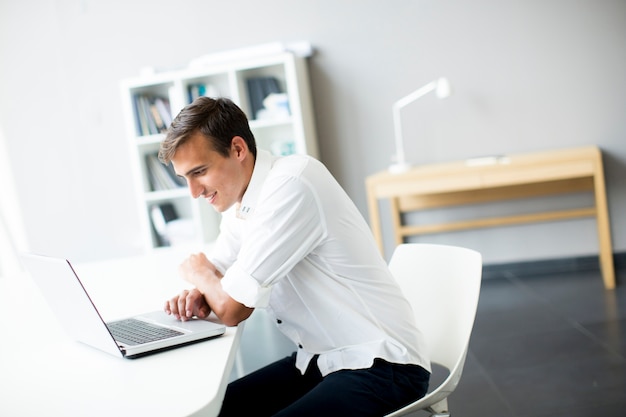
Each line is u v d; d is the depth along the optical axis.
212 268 1.61
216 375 1.10
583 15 4.27
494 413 2.48
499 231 4.55
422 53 4.42
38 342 1.47
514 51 4.35
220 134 1.41
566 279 4.19
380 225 4.41
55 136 4.78
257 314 2.87
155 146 4.57
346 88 4.52
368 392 1.36
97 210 4.82
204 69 4.23
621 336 3.06
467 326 1.45
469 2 4.34
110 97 4.71
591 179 4.36
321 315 1.49
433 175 3.95
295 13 4.49
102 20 4.65
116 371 1.19
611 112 4.32
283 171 1.45
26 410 1.04
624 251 4.40
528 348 3.09
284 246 1.42
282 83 4.49
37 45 4.71
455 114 4.45
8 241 4.65
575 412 2.40
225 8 4.55
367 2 4.43
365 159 4.57
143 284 1.93
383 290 1.50
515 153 4.43
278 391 1.55
